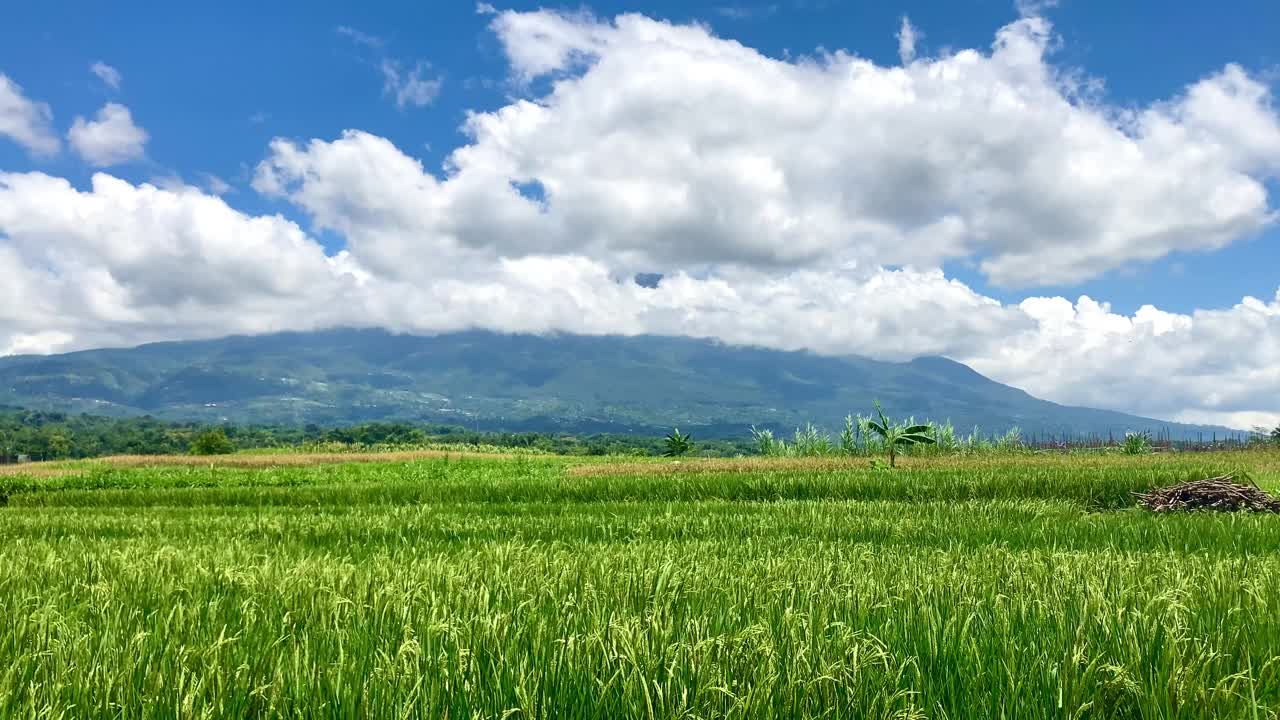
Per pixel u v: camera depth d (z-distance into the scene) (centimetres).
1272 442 4447
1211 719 341
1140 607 485
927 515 1247
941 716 353
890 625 447
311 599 538
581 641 401
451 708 350
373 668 375
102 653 411
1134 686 356
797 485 1880
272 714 345
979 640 423
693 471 2786
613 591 548
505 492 2003
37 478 3069
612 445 13675
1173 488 1448
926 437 3039
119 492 2316
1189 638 410
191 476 3525
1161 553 792
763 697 342
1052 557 710
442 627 415
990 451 3678
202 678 357
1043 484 1769
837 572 642
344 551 938
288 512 1620
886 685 363
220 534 1147
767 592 540
